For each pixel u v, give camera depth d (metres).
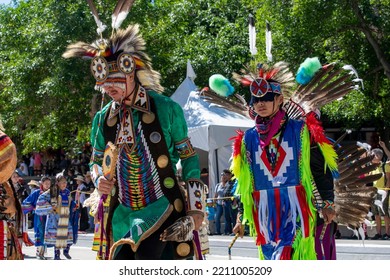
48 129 23.12
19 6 23.97
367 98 20.91
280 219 5.49
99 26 4.95
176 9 23.16
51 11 21.67
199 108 17.02
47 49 21.55
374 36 21.08
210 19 28.05
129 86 4.82
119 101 4.86
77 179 19.41
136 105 4.82
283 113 5.59
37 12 22.78
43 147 24.88
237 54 24.39
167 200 4.75
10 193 5.09
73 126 23.67
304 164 5.45
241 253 11.80
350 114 20.81
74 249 15.11
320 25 19.34
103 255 4.89
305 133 5.49
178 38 23.69
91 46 4.94
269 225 5.52
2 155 4.82
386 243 11.97
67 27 21.09
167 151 4.78
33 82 22.61
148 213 4.70
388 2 19.66
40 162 29.09
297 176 5.47
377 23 19.98
